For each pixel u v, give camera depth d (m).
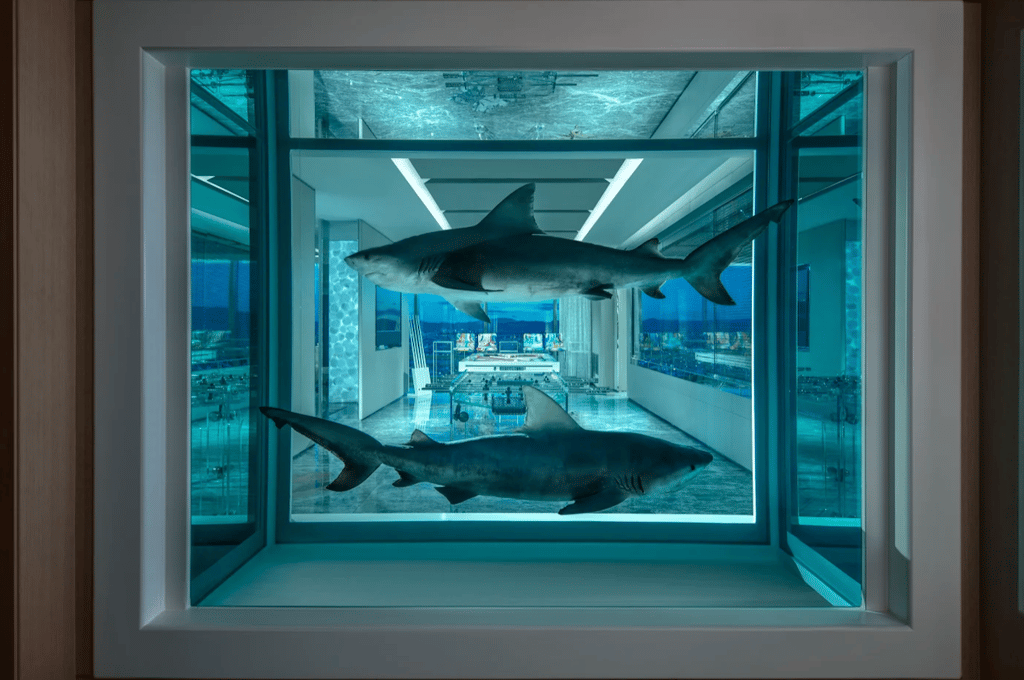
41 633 1.77
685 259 2.92
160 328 2.00
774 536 3.09
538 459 2.83
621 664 1.92
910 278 1.94
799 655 1.93
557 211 3.24
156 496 1.99
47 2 1.79
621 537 3.12
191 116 2.53
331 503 3.20
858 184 2.57
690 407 3.14
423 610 2.06
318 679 1.92
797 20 1.93
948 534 1.94
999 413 1.87
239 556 2.89
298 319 3.22
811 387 2.83
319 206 3.26
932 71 1.93
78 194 1.91
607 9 1.93
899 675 1.94
